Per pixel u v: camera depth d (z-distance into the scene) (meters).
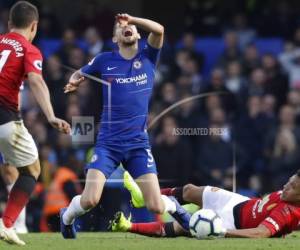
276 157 50.12
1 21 56.47
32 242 27.28
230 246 25.80
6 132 25.75
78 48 50.34
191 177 45.78
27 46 26.00
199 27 60.56
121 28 29.03
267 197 28.95
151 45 29.22
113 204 37.22
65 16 62.78
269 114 51.56
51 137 43.28
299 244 26.45
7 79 25.78
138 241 27.67
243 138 50.59
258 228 28.12
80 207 28.31
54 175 41.81
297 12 61.62
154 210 28.30
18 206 26.09
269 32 60.38
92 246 25.95
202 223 27.84
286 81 55.06
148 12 65.25
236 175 48.44
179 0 65.19
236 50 56.41
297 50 58.34
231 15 61.16
